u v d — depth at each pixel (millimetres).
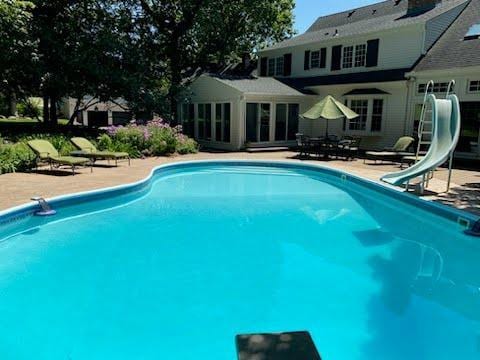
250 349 3785
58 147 14156
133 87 20328
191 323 4398
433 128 10516
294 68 24344
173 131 18422
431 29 18141
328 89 21016
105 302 4836
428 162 9992
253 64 29250
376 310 4762
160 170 13602
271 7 26188
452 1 20172
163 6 23812
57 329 4219
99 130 23359
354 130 20125
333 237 7484
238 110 19594
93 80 20469
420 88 17266
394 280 5645
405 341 4137
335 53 21812
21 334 4121
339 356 3871
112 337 4102
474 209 8094
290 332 4188
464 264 6266
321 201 10328
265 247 6887
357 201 10359
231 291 5191
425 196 9281
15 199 8172
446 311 4754
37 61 18828
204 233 7559
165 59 25672
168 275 5652
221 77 21234
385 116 18859
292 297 5074
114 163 14461
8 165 11594
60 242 6926
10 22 16672
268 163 15680
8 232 7105
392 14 22422
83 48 19672
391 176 10914
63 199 8328
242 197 10641
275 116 20922
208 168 15406
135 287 5246
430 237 7566
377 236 7582
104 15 21266
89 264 5988
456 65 15680
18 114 40031
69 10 20359
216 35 26375
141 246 6801
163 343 4008
